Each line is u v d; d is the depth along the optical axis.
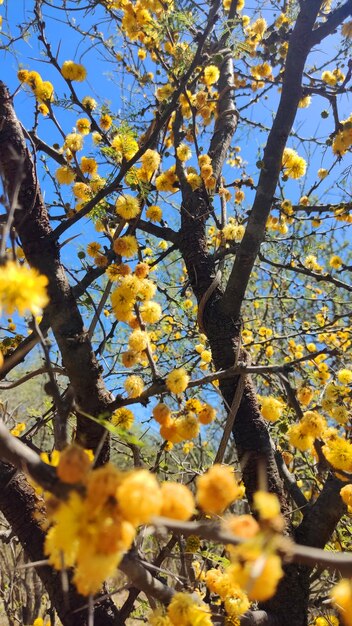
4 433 0.72
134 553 1.26
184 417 1.30
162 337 4.31
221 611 1.54
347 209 3.17
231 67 3.88
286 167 2.68
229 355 2.28
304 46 2.25
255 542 0.57
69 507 0.63
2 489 1.78
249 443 2.12
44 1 2.56
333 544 2.79
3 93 1.74
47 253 1.73
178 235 2.82
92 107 2.37
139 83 3.63
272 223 3.65
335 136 2.90
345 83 2.79
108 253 2.11
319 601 2.07
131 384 1.46
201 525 0.61
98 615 1.68
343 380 1.97
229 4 3.78
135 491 0.58
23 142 1.75
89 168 2.13
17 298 0.72
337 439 1.45
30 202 1.72
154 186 2.71
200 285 2.62
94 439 1.65
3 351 2.40
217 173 3.21
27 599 3.96
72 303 1.72
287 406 2.92
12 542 3.69
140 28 2.87
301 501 2.15
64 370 1.65
